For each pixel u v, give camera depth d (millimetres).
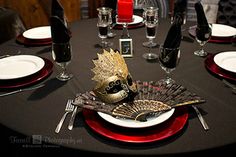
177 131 685
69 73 1020
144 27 1554
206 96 864
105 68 825
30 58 1090
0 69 1004
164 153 631
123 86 805
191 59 1136
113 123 692
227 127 718
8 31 1742
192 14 2459
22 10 2492
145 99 805
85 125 729
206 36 1146
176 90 851
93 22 1671
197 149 642
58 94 879
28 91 899
